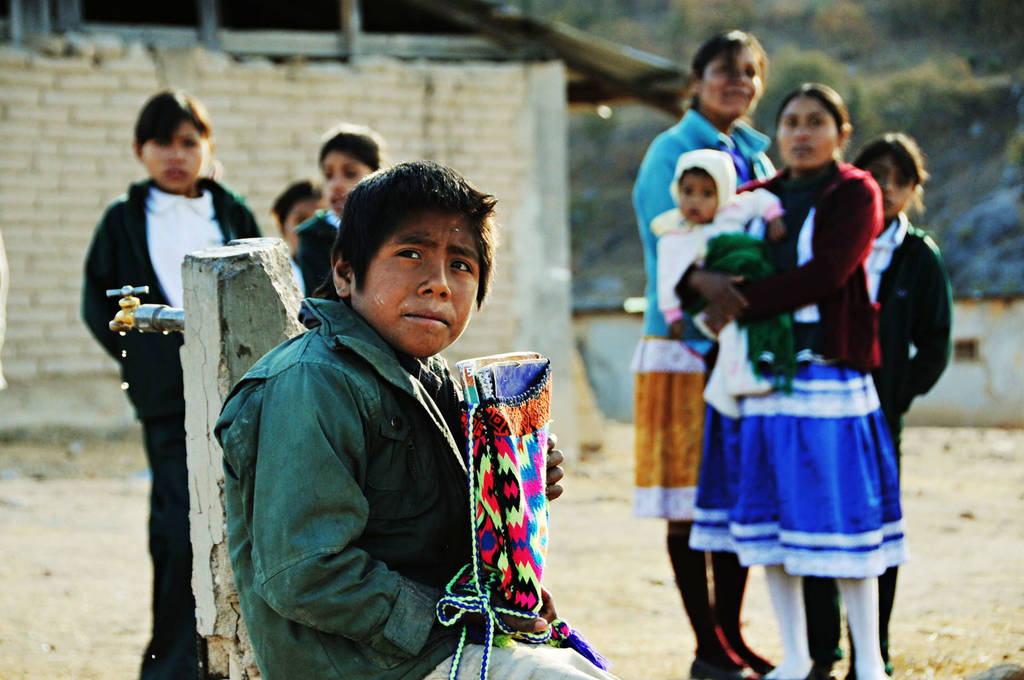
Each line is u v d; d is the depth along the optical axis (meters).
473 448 2.23
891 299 4.26
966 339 17.41
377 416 2.21
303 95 11.53
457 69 11.70
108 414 11.27
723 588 4.43
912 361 4.36
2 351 10.92
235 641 2.75
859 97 34.78
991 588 5.63
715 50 4.77
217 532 2.72
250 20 14.62
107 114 11.16
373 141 4.69
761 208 4.16
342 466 2.13
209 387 2.68
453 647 2.18
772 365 3.91
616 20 45.59
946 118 34.03
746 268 4.04
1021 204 29.59
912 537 7.20
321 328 2.29
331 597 2.07
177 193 4.38
